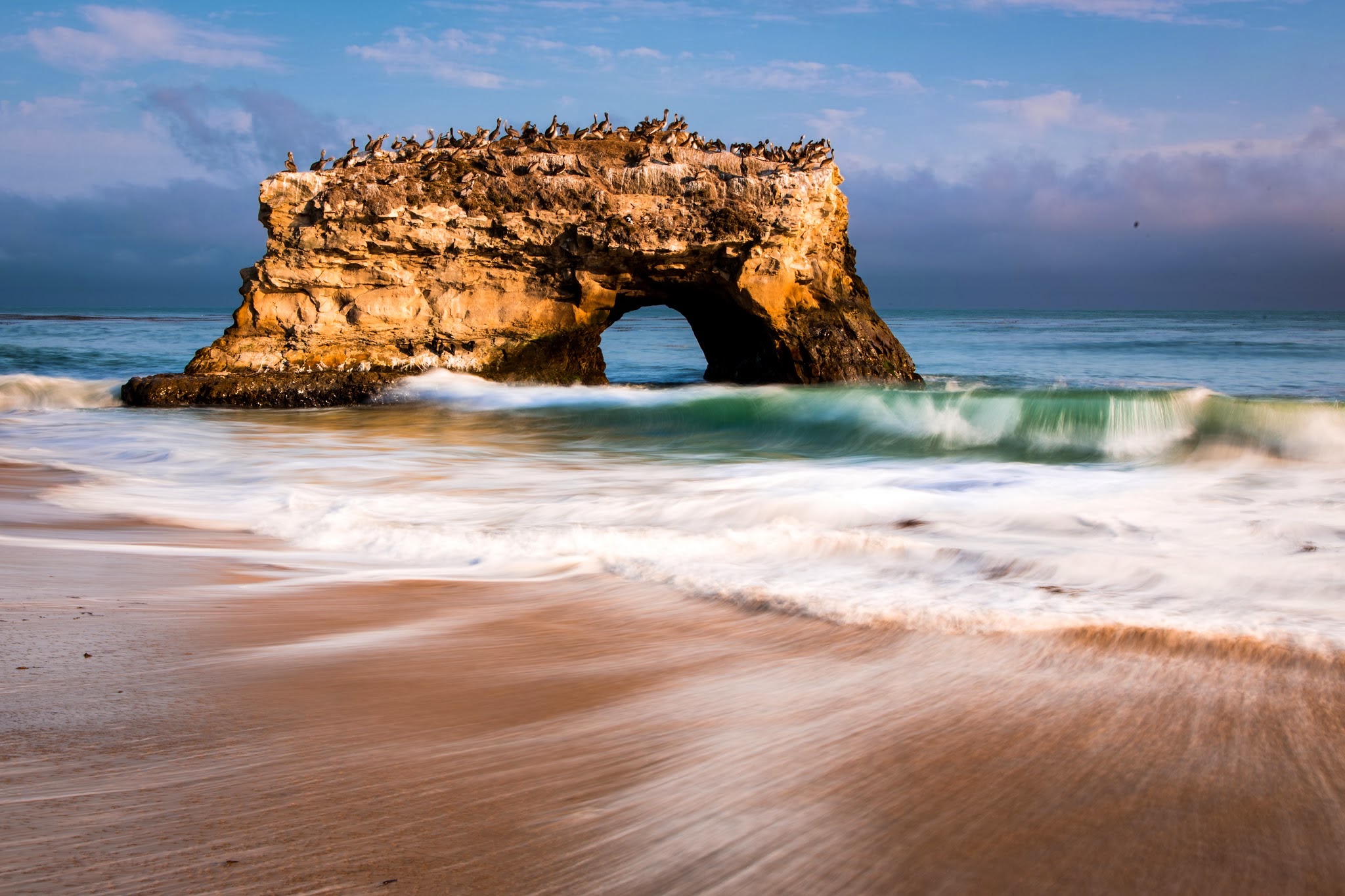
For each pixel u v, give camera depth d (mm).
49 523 9852
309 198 26344
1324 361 41938
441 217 26453
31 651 5270
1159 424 16578
